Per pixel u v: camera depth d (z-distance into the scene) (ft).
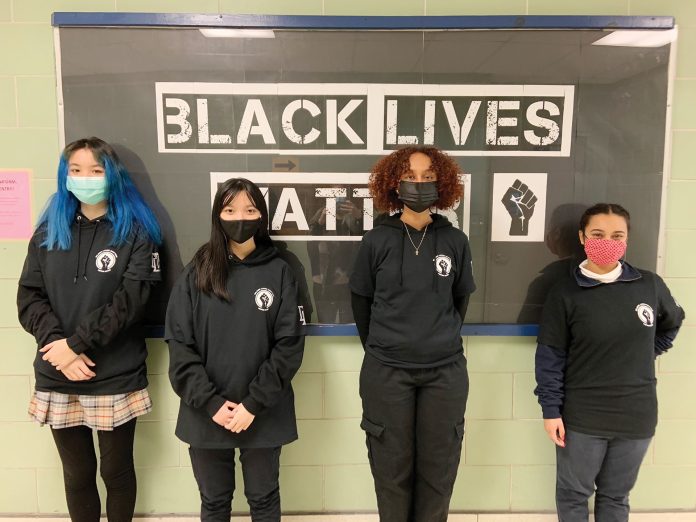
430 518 5.47
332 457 6.51
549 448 6.56
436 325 5.07
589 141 6.12
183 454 6.44
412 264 5.14
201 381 5.03
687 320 6.39
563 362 5.56
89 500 5.75
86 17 5.81
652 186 6.19
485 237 6.22
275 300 5.27
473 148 6.11
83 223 5.45
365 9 5.99
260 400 4.99
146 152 6.03
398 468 5.26
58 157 6.08
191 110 5.99
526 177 6.15
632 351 5.25
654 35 6.00
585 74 6.04
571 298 5.44
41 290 5.50
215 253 5.22
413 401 5.20
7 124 6.03
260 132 6.03
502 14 6.04
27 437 6.42
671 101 6.09
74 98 5.94
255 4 5.97
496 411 6.50
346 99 6.01
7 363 6.31
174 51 5.91
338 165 6.09
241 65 5.95
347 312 6.24
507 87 6.03
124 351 5.52
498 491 6.59
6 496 6.50
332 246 6.18
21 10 5.90
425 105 6.03
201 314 5.16
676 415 6.52
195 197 6.10
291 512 6.59
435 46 5.96
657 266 6.28
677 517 6.56
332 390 6.40
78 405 5.49
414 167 5.20
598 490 5.68
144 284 5.49
